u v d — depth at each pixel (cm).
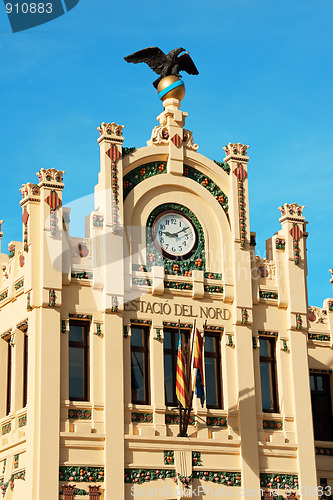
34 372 3069
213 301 3422
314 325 3747
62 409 3075
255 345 3447
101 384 3156
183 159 3506
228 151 3600
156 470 3148
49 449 3005
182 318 3350
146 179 3431
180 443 3206
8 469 3178
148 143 3472
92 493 3033
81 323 3216
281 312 3541
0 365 3400
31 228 3209
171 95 3575
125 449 3120
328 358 3744
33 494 2955
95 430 3097
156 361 3259
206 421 3278
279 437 3388
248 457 3294
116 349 3191
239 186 3566
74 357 3177
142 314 3288
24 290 3219
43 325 3103
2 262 3541
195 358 3178
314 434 3647
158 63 3622
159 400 3222
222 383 3372
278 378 3478
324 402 3712
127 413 3170
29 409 3062
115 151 3362
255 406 3359
